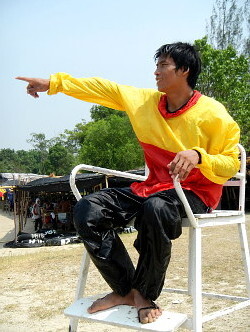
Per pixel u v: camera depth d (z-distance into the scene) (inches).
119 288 97.2
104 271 97.1
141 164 1285.7
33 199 1054.4
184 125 104.9
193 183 103.5
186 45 107.9
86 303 103.5
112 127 1286.9
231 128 102.9
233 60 861.2
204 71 847.1
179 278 217.2
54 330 143.8
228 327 137.2
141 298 93.0
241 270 229.1
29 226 903.1
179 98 107.7
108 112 1844.2
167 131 106.2
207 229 465.1
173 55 105.3
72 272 260.2
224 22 1172.5
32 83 117.8
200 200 102.7
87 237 95.6
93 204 97.7
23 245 542.9
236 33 1169.4
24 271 275.3
